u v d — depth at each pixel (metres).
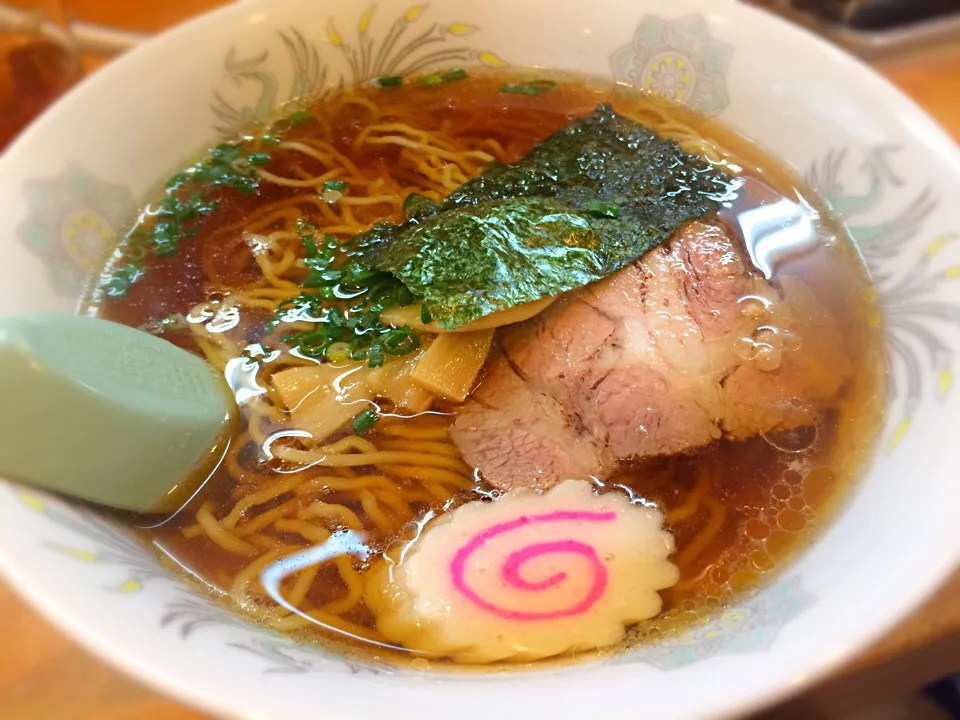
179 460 0.15
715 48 0.20
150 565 0.14
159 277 0.18
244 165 0.21
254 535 0.15
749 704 0.11
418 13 0.22
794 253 0.19
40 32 0.23
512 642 0.14
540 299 0.17
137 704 0.14
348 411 0.17
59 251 0.17
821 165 0.19
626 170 0.20
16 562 0.11
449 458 0.16
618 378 0.17
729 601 0.14
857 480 0.15
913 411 0.15
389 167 0.21
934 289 0.16
